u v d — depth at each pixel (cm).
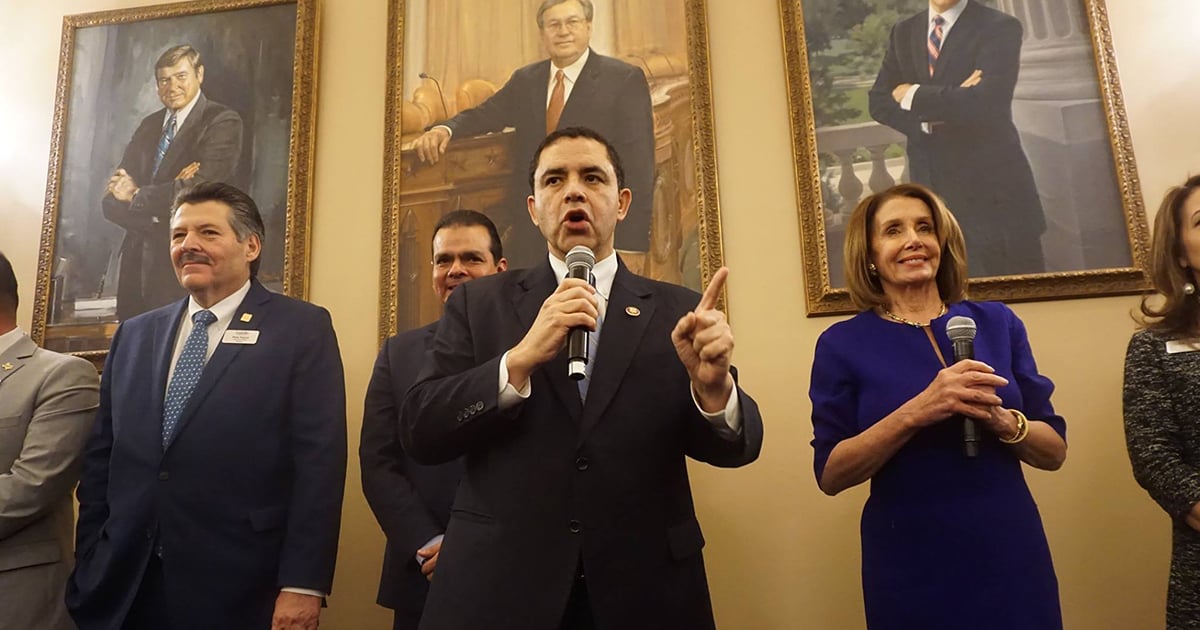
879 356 197
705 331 138
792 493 260
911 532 180
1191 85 273
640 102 298
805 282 274
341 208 311
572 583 136
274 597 203
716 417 147
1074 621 240
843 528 255
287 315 232
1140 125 273
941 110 281
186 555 198
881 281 215
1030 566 171
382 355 243
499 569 138
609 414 148
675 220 286
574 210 168
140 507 202
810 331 272
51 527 223
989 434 183
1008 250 266
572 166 173
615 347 155
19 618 207
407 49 319
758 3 307
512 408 144
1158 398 187
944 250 212
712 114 295
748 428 151
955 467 180
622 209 189
